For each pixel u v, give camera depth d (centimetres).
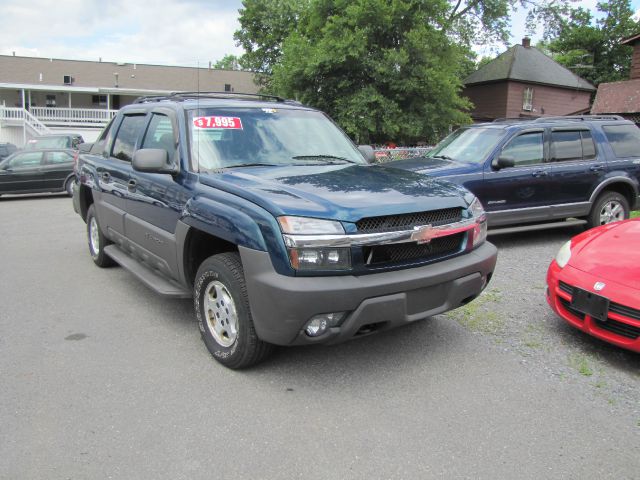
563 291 428
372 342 425
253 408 326
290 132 475
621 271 395
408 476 262
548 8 2986
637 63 2236
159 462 272
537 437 295
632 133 829
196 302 401
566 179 762
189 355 402
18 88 3384
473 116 3722
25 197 1572
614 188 820
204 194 384
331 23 2047
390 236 329
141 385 354
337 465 271
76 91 3519
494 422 310
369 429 303
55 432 299
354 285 318
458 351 409
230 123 452
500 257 705
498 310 498
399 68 2002
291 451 282
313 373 372
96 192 606
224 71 4056
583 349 413
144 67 3978
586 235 469
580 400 336
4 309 506
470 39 2844
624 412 322
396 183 387
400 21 1997
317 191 351
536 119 796
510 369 379
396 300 332
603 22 4722
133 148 528
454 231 364
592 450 283
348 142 516
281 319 319
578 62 4569
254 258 329
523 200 743
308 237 315
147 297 544
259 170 410
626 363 390
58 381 359
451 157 779
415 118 2048
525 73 3525
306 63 2031
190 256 417
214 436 296
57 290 567
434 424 308
